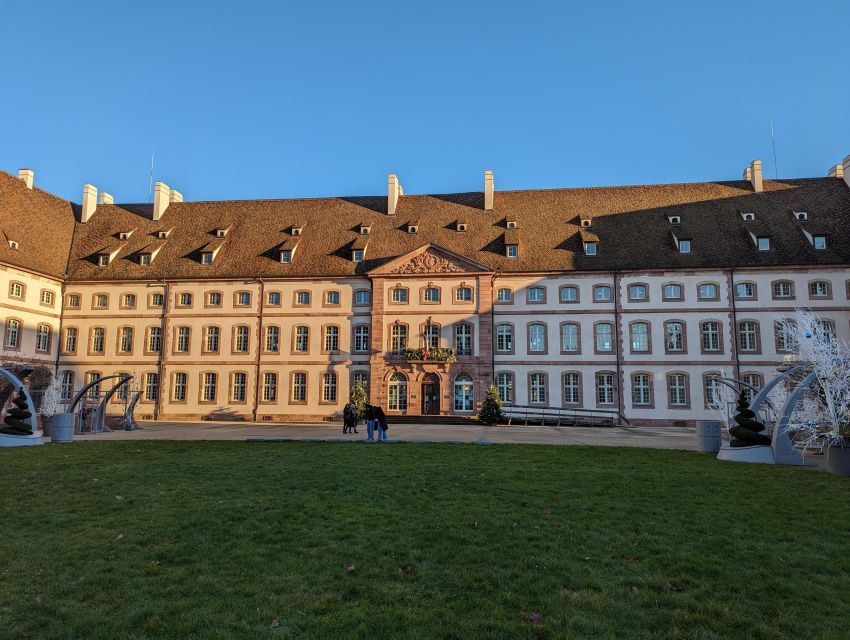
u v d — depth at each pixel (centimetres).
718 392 4166
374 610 684
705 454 2109
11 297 4378
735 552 914
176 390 4747
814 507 1211
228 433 3125
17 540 966
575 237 4716
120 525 1052
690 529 1043
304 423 4284
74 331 4850
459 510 1160
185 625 643
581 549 920
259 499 1251
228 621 655
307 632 630
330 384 4634
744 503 1246
